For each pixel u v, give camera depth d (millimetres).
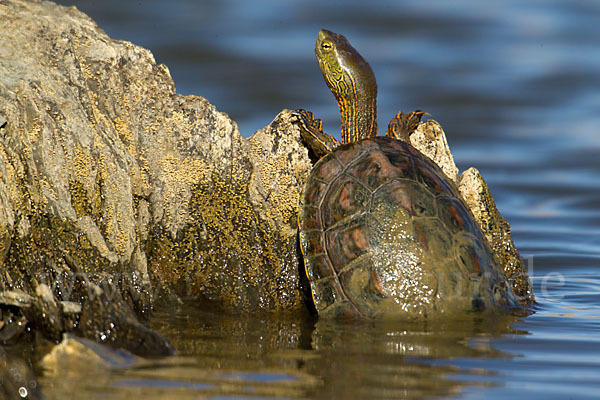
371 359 18359
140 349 18500
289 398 15523
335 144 25109
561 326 21859
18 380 15648
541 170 46562
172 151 24172
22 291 20516
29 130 21516
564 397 15883
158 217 23953
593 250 33781
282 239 24875
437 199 23266
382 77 62250
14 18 23359
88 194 22109
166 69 24797
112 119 23578
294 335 20703
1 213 20125
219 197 24531
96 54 23562
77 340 17641
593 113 57031
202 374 16922
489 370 17625
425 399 15633
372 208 22719
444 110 56438
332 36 28219
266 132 25406
